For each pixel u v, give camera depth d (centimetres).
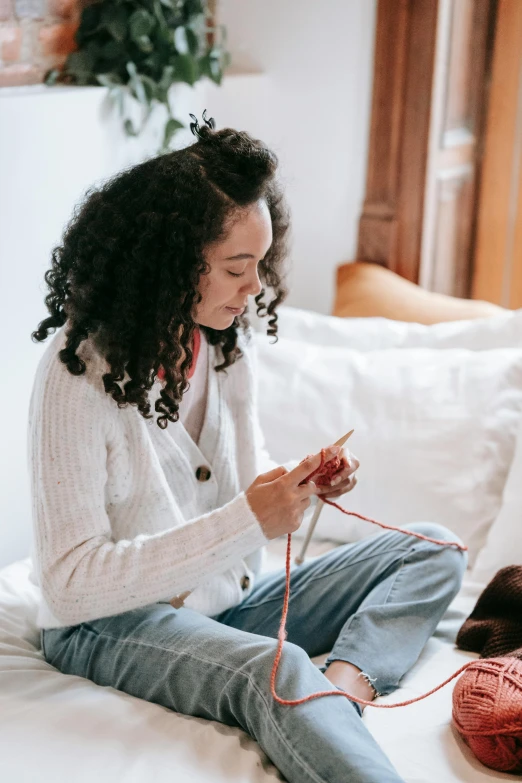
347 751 112
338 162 241
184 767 117
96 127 189
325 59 235
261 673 121
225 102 237
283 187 147
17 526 185
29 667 139
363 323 209
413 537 153
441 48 223
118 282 125
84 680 136
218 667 124
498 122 250
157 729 125
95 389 129
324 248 249
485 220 260
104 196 129
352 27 229
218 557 126
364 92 232
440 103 229
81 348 130
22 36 181
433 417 180
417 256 237
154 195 124
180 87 218
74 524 127
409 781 120
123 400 127
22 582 161
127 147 201
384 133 230
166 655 128
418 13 219
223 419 149
